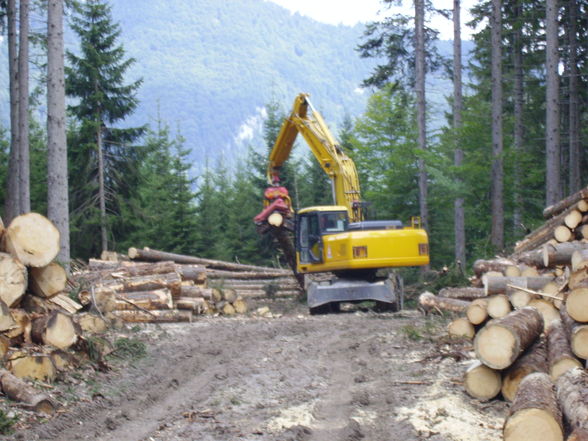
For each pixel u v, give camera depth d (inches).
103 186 1349.7
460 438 268.4
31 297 396.5
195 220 1878.7
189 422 299.9
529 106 1359.5
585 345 294.7
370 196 1236.5
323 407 321.1
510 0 1270.9
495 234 991.6
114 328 526.9
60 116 693.9
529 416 218.7
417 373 381.1
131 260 886.4
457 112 1089.4
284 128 908.0
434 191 1110.4
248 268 1005.2
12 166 984.9
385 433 278.8
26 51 884.0
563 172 1307.8
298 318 663.8
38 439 273.6
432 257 1238.9
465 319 439.5
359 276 757.9
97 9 1354.6
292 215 877.2
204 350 469.7
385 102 1342.3
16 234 385.4
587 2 1202.6
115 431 287.3
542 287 487.8
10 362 338.3
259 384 371.2
